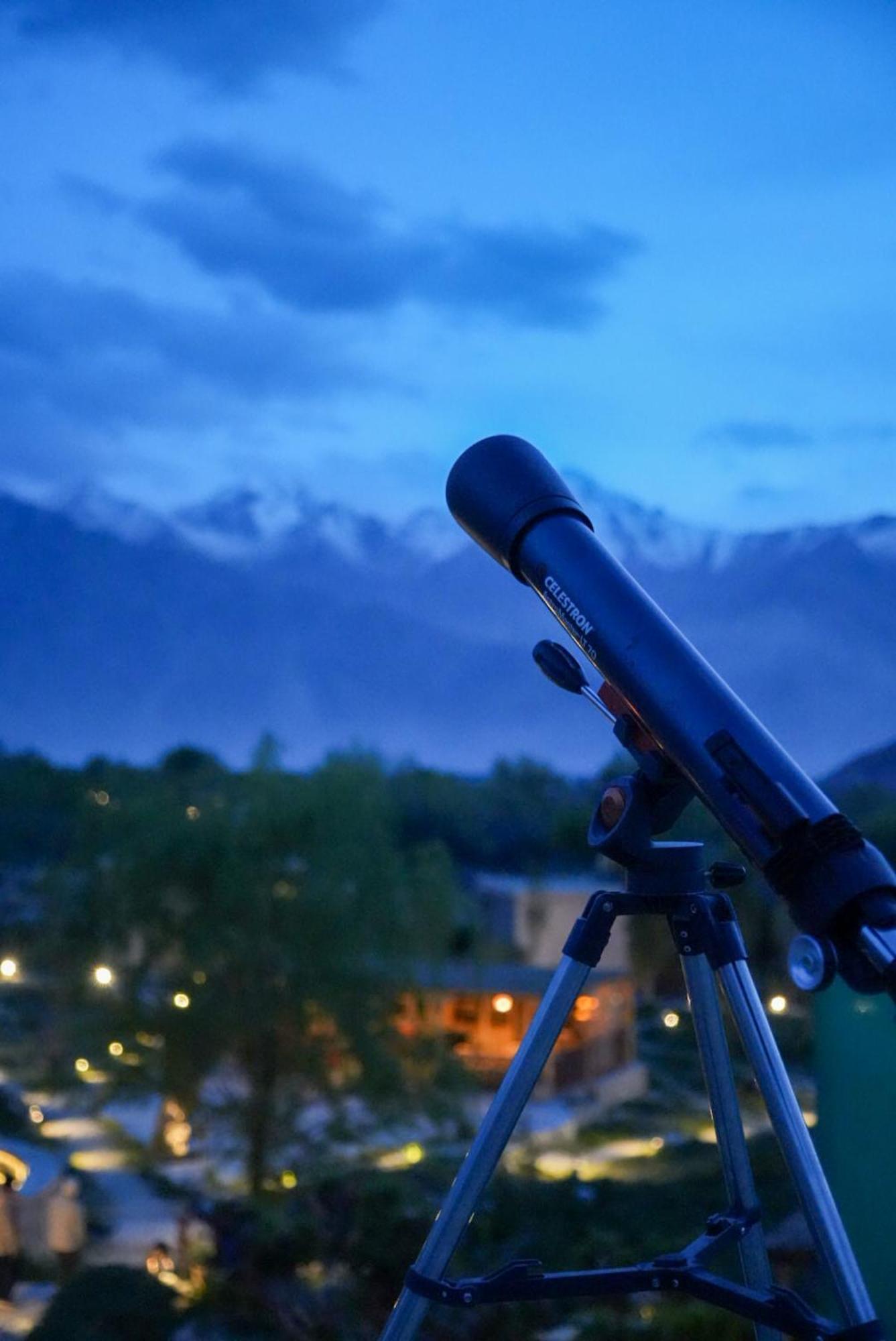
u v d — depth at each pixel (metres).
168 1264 6.46
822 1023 3.05
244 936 21.44
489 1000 29.75
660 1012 34.78
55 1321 5.62
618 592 1.62
